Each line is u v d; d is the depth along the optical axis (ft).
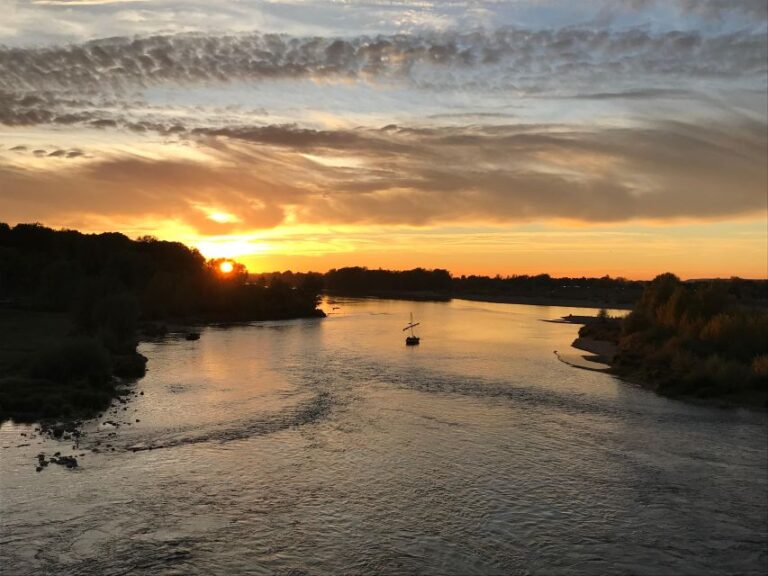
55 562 74.38
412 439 127.54
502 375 208.64
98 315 254.06
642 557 79.20
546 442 126.82
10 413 136.46
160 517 87.45
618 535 85.10
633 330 303.68
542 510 92.68
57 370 164.66
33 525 83.71
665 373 197.06
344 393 173.17
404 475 106.11
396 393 174.60
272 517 88.43
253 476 104.12
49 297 374.43
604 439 129.80
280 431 131.85
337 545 80.69
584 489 101.09
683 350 218.38
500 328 418.31
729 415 152.97
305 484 101.09
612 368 225.35
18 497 92.48
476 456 116.98
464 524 87.51
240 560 76.33
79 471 103.86
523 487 101.60
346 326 420.36
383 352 269.23
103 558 75.72
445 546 80.94
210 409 150.41
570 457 117.29
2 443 117.39
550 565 76.74
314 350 274.57
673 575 74.95
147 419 139.03
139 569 73.46
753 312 265.54
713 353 217.56
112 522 85.30
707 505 95.45
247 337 335.88
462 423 141.08
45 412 137.49
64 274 378.94
